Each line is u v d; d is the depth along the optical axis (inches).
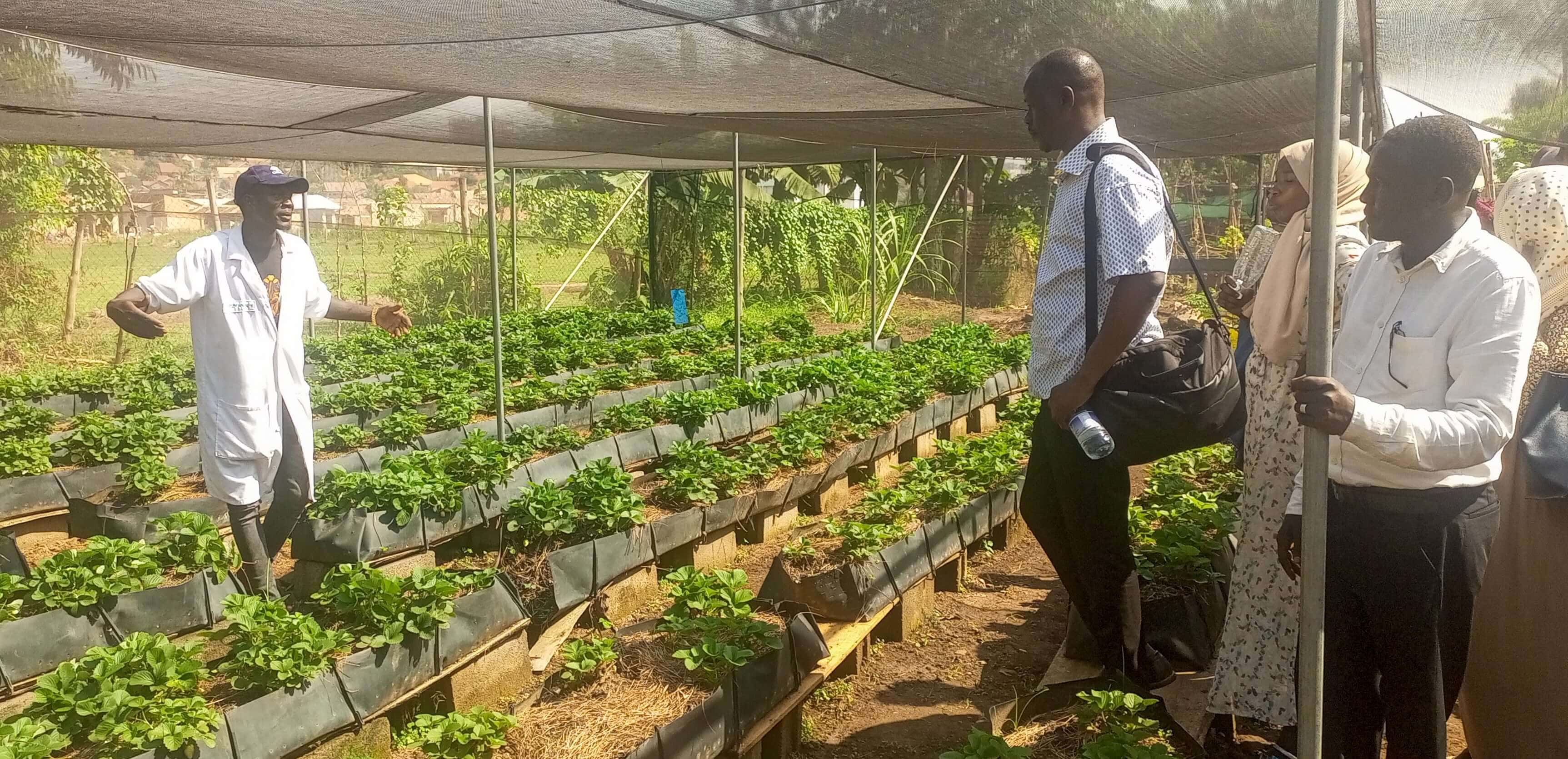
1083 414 144.1
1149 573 191.2
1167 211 150.2
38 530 272.1
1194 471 291.4
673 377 464.8
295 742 142.3
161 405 380.5
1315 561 102.4
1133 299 139.2
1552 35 130.9
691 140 421.1
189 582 189.8
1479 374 104.1
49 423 328.2
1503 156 444.1
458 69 183.3
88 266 657.6
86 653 156.0
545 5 142.1
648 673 163.3
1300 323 139.6
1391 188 108.2
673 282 770.2
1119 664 163.6
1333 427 99.0
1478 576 114.6
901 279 674.2
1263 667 146.3
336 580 173.0
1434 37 137.3
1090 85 147.9
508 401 386.9
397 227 781.9
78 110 264.1
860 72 182.9
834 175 812.0
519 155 475.2
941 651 207.0
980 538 262.8
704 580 181.5
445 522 238.2
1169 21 155.3
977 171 804.0
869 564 203.3
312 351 487.2
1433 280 109.9
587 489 229.5
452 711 162.4
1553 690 112.7
